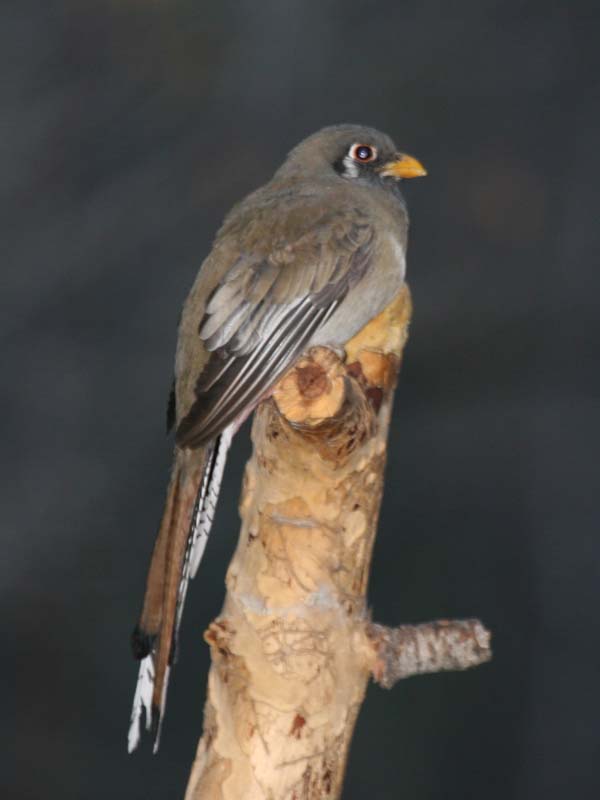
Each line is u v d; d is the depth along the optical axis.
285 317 8.13
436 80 16.05
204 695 14.38
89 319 15.02
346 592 6.16
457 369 15.97
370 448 6.19
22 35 15.06
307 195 8.84
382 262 8.49
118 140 15.17
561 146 16.41
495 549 15.69
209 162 15.28
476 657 6.26
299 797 6.03
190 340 8.03
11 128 14.98
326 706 6.05
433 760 14.72
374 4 15.77
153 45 15.27
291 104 15.52
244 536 6.23
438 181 16.20
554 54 16.39
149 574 7.00
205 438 7.32
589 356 16.19
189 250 15.16
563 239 16.34
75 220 15.05
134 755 14.44
